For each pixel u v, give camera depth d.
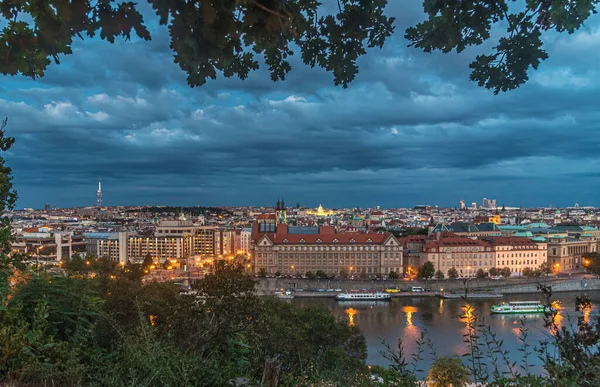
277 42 6.29
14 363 16.34
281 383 16.47
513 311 141.88
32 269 29.84
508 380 11.88
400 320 140.12
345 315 149.88
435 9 8.51
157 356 15.38
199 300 26.47
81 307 27.44
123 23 5.30
